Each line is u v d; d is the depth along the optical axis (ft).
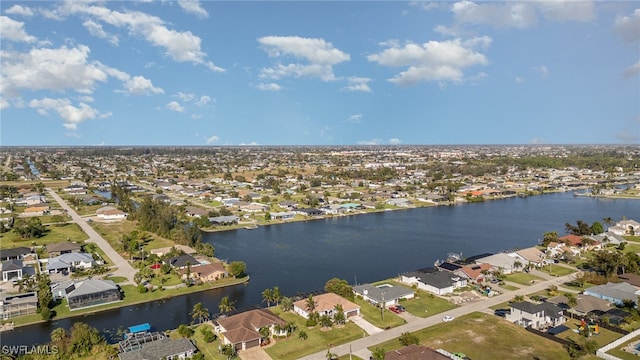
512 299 345.31
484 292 358.43
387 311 323.78
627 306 321.11
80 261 424.05
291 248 523.29
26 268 415.23
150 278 399.03
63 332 269.03
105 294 344.08
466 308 328.08
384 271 435.53
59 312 325.21
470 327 292.20
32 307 324.80
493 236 586.45
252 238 577.43
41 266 430.61
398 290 350.23
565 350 260.01
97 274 407.23
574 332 284.41
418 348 246.06
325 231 620.49
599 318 298.15
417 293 358.02
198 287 379.96
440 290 358.43
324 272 431.43
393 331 288.10
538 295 350.84
